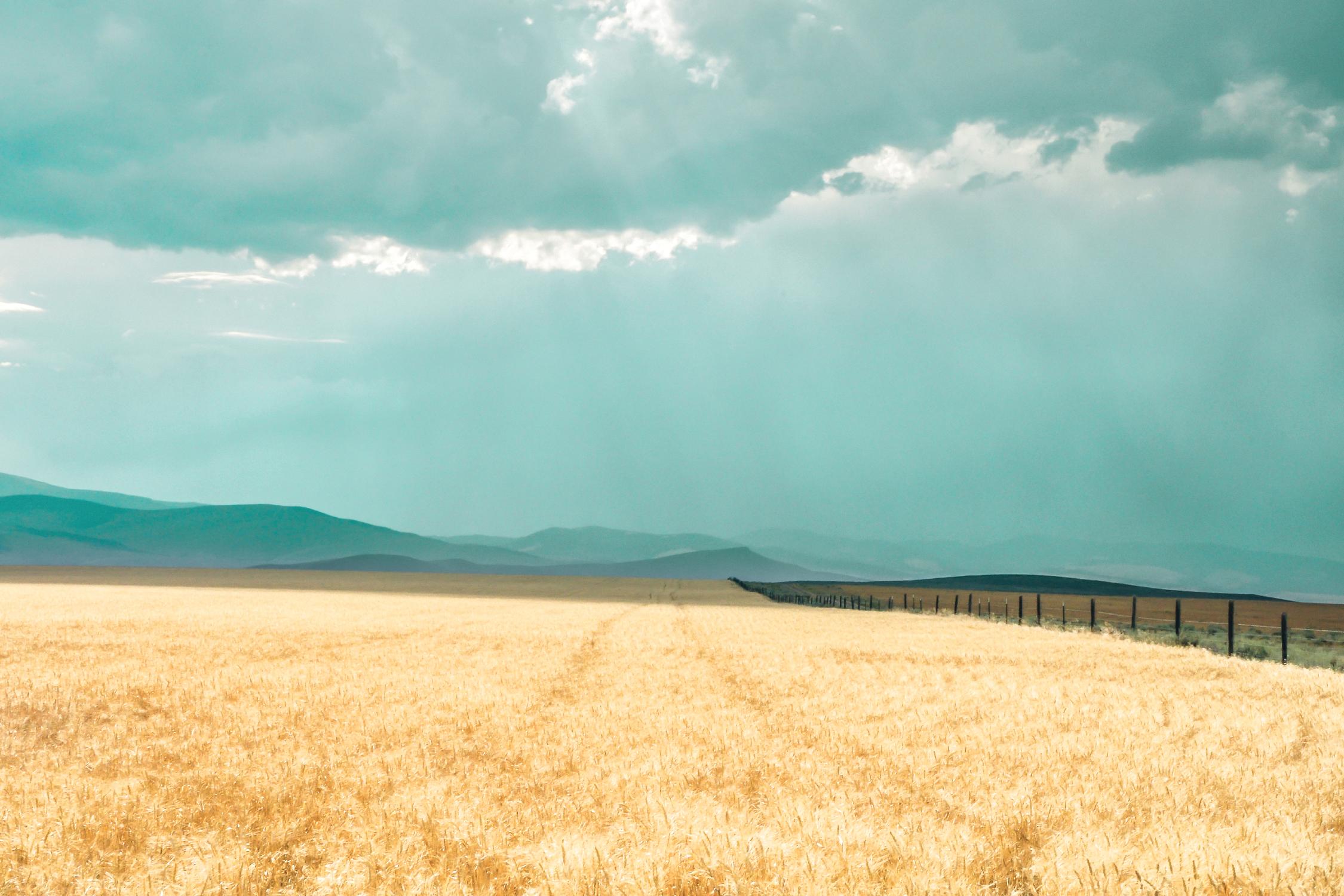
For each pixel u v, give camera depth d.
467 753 11.53
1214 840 6.65
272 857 7.14
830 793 8.84
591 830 7.68
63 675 20.22
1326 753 11.17
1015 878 6.42
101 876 6.82
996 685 18.80
